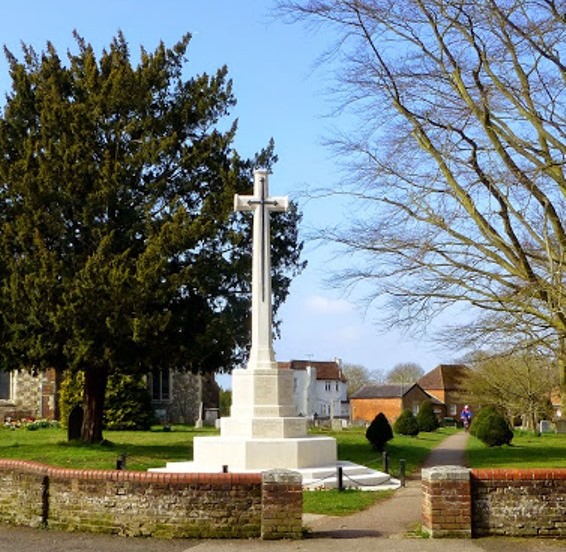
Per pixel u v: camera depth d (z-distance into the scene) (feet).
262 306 69.26
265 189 70.44
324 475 62.64
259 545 38.86
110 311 80.12
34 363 86.07
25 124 90.48
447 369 335.88
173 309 86.89
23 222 82.53
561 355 54.60
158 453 85.46
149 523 41.65
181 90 92.73
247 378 67.51
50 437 109.60
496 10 47.37
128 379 136.15
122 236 85.46
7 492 47.14
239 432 65.98
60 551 38.19
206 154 89.20
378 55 54.03
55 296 80.64
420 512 49.19
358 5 51.60
